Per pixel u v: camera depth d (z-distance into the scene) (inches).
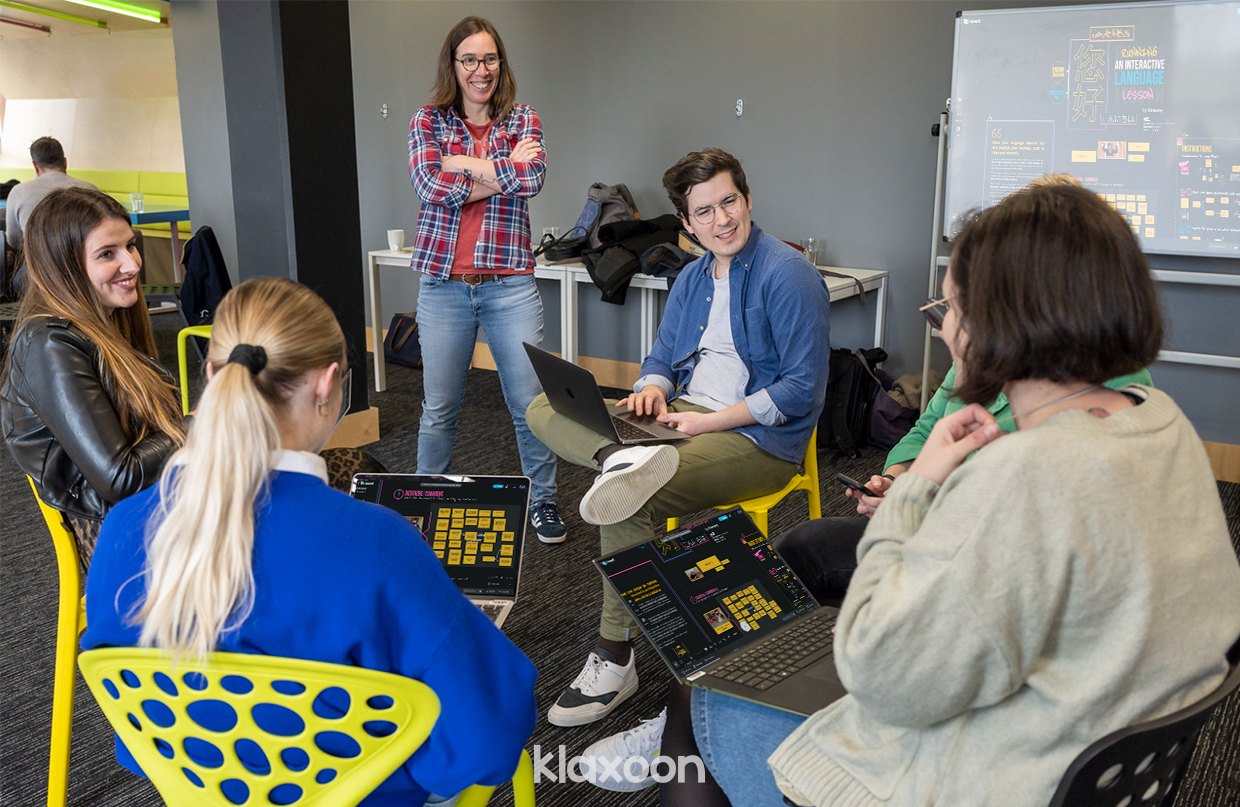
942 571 30.0
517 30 189.3
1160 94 122.5
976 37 131.9
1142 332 31.6
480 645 37.7
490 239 107.3
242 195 138.7
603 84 182.1
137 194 257.8
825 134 161.0
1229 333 129.9
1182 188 123.7
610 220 172.2
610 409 84.2
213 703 36.1
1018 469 29.7
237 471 32.9
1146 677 30.6
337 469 82.7
